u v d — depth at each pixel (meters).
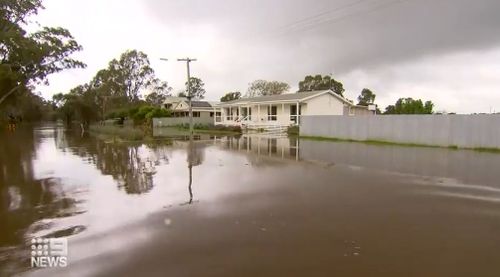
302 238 6.72
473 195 9.89
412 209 8.59
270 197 9.95
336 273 5.27
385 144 24.28
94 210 9.05
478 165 14.88
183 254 6.10
